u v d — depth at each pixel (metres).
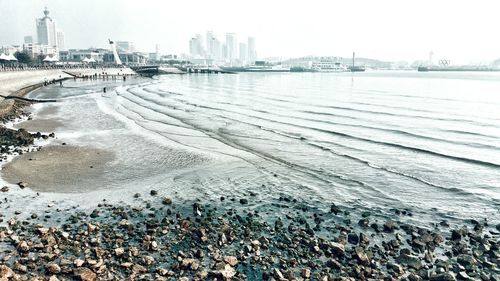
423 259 11.71
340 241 12.78
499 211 16.02
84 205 15.91
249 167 22.67
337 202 17.00
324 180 20.34
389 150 27.67
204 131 35.19
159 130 35.22
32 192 17.34
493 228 14.30
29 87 78.75
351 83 132.25
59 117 42.53
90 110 49.25
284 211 15.82
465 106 56.84
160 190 18.22
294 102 64.31
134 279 10.11
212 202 16.73
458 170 22.39
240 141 30.67
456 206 16.59
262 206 16.38
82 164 22.64
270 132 34.97
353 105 59.19
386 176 21.16
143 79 147.00
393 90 93.69
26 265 10.57
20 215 14.55
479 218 15.26
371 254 11.88
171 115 46.00
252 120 42.62
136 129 35.47
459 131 35.75
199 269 10.78
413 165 23.53
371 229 14.08
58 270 10.21
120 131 34.25
